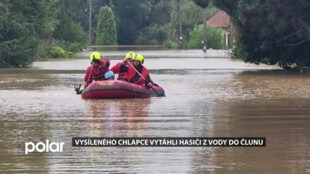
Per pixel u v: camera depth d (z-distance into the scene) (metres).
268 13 45.59
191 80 41.09
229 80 40.97
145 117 24.03
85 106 27.47
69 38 97.75
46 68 55.66
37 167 16.08
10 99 30.25
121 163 16.44
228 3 47.88
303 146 18.27
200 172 15.49
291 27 46.19
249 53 50.22
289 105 27.38
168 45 124.00
